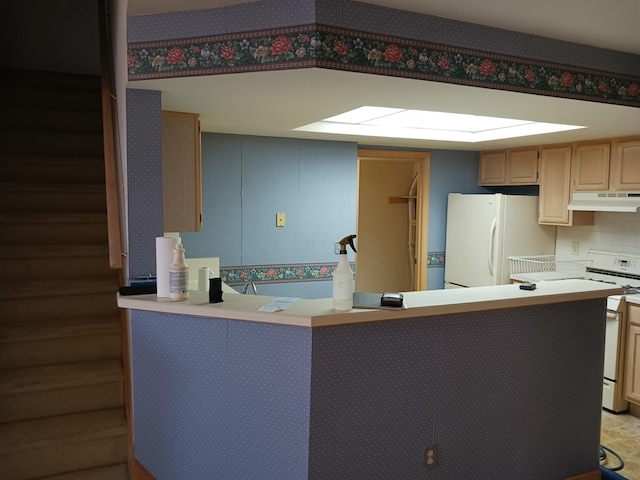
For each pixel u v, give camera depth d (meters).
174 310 2.21
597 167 4.22
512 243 4.80
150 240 2.52
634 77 2.84
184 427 2.35
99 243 3.42
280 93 2.52
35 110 3.85
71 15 4.63
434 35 2.27
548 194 4.69
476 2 2.10
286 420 2.12
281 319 2.03
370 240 6.46
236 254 4.36
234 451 2.25
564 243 4.92
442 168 5.31
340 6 2.07
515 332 2.55
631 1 2.06
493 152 5.26
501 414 2.56
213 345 2.23
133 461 2.54
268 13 2.10
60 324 2.96
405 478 2.32
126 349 2.84
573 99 2.68
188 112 3.03
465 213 5.08
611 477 2.95
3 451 2.44
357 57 2.12
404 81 2.27
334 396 2.12
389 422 2.26
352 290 2.15
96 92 4.29
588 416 2.85
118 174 3.08
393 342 2.23
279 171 4.44
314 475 2.10
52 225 3.35
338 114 3.12
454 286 5.24
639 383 3.87
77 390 2.79
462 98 2.66
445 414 2.40
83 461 2.61
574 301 2.72
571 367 2.75
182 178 2.97
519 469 2.64
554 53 2.58
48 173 3.63
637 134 3.89
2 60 4.44
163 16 2.23
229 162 4.26
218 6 2.15
